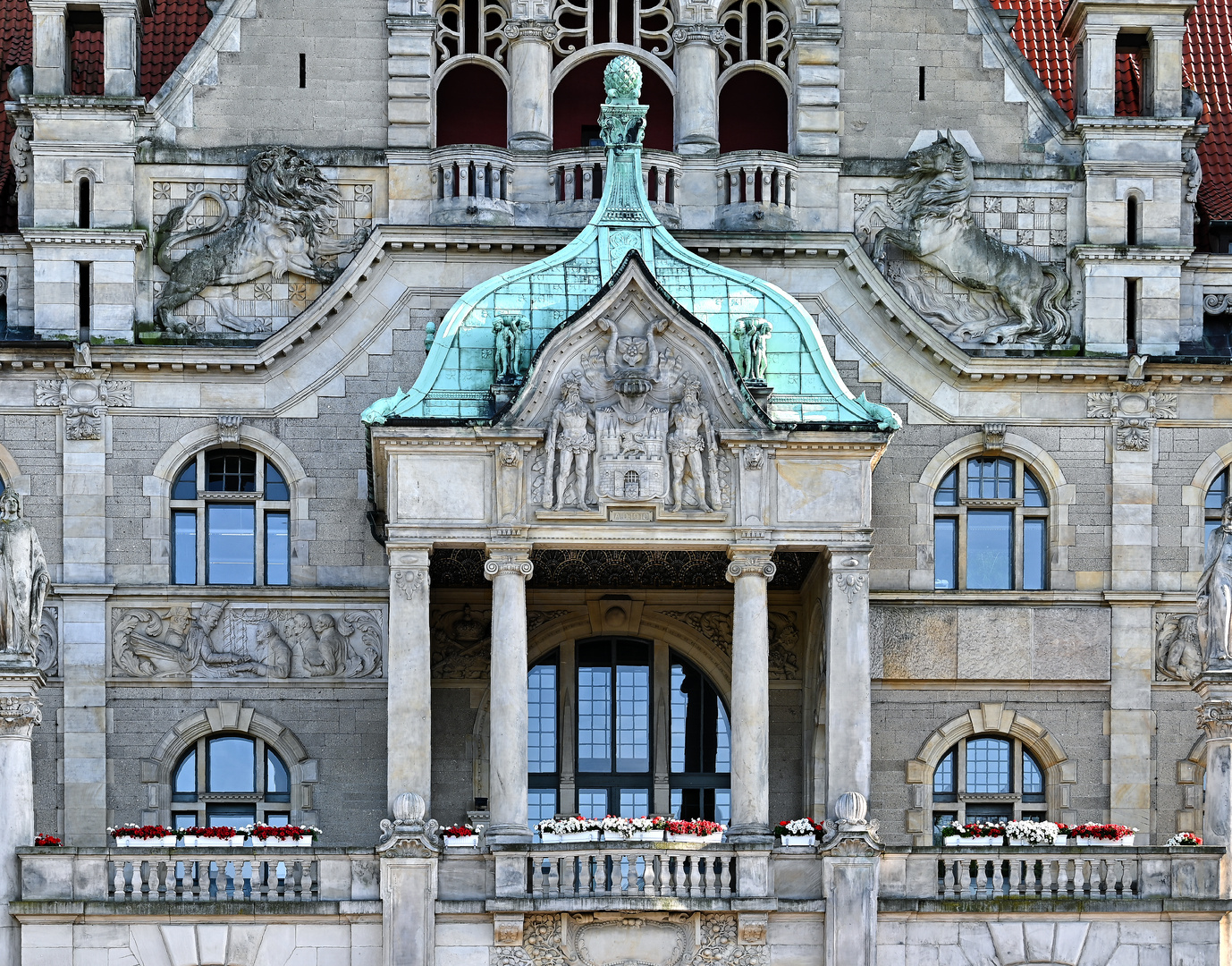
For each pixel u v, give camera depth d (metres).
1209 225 72.75
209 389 68.25
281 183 68.69
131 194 68.50
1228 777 61.38
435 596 67.69
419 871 59.91
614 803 68.50
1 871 59.44
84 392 67.94
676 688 69.00
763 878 60.31
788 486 62.22
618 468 62.00
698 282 64.62
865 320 69.31
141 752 66.75
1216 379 69.44
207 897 59.97
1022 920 60.69
